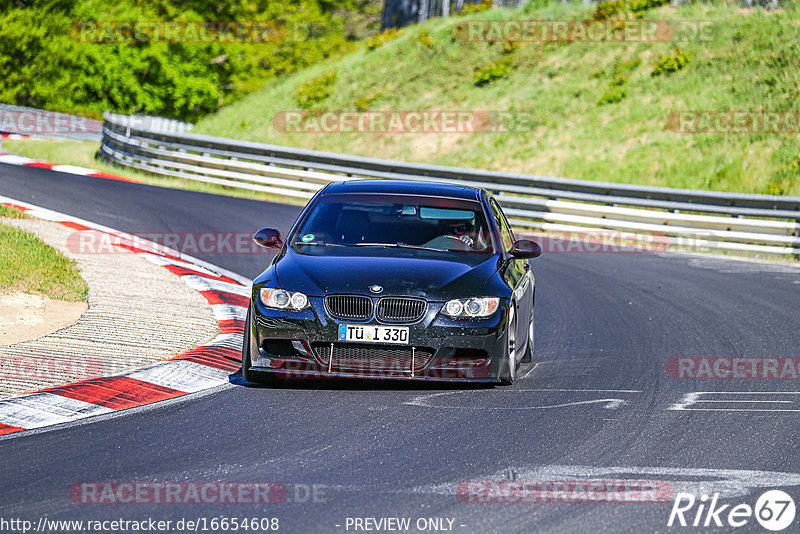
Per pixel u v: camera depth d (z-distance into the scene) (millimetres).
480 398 23891
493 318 23938
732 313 39500
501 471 17781
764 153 92125
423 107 118188
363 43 150125
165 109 177875
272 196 75938
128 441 19188
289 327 23578
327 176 75000
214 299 36625
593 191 67750
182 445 19016
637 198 66438
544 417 22078
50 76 171750
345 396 23641
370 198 28672
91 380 23844
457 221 27672
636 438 20375
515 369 25984
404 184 30000
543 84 116375
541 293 43656
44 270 36125
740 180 89188
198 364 26344
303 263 24984
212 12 186250
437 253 26188
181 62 175500
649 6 125938
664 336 34344
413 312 23578
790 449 19688
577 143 101750
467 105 115688
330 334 23406
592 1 131375
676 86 107812
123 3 173625
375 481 17000
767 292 45594
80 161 87312
